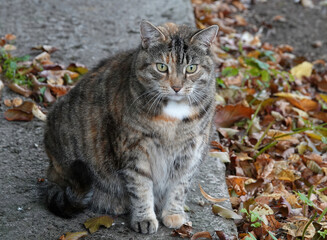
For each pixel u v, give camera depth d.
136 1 8.27
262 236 4.24
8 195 4.27
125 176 4.02
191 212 4.26
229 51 7.75
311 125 5.85
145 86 3.94
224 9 9.11
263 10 9.46
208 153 4.87
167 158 4.09
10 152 4.86
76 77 6.13
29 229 3.92
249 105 6.29
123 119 3.92
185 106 3.97
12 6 7.73
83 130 4.20
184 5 8.14
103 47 6.89
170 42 3.96
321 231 4.25
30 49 6.64
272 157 5.47
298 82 7.03
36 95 5.76
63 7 7.88
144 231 3.99
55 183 4.39
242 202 4.67
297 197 4.86
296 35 8.68
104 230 4.02
